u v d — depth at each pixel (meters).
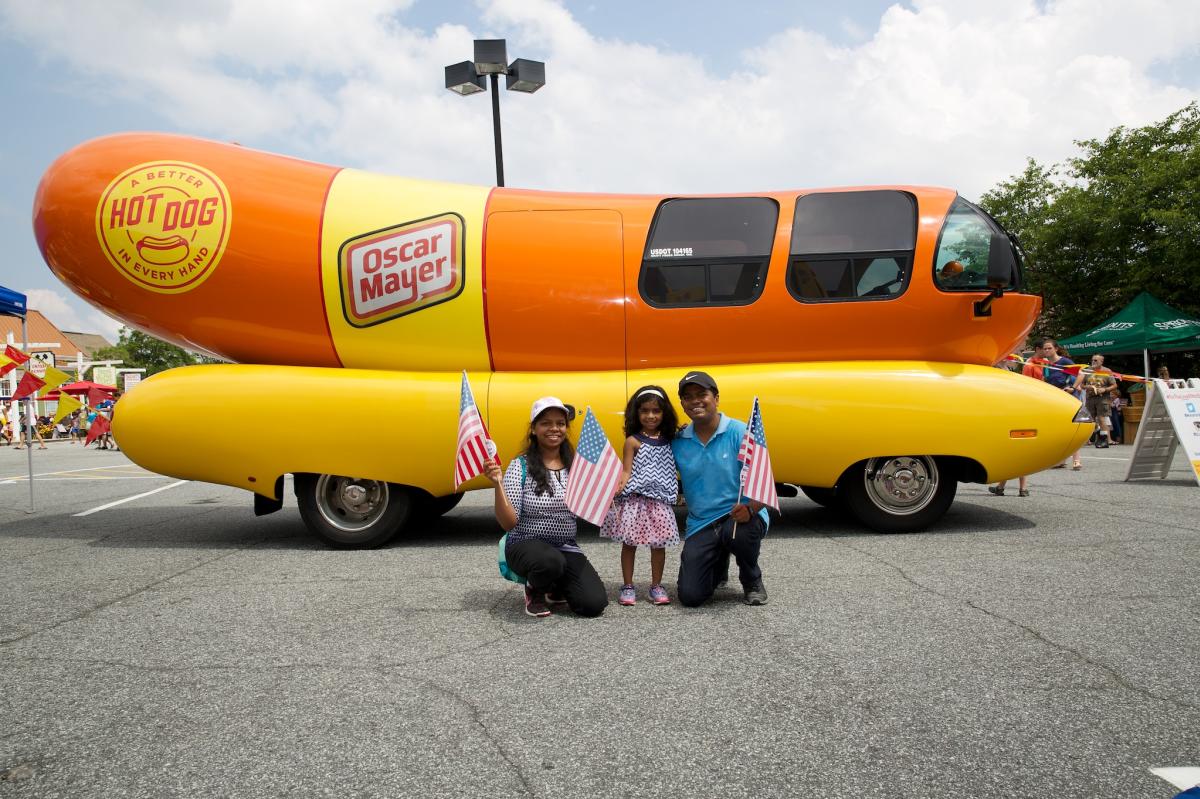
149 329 6.30
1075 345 16.58
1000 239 5.67
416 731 2.65
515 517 4.01
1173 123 21.19
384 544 6.04
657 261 5.96
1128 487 8.41
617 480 4.05
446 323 5.97
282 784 2.30
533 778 2.32
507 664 3.30
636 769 2.36
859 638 3.53
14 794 2.26
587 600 3.96
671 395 5.87
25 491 10.94
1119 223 20.25
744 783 2.27
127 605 4.30
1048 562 4.91
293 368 6.03
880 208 6.02
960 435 5.79
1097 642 3.39
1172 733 2.53
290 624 3.91
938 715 2.70
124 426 5.81
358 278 5.90
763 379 5.87
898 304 5.92
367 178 6.23
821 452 5.84
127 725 2.73
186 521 7.60
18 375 39.91
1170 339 14.90
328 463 5.79
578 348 6.02
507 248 5.94
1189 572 4.58
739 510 4.00
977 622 3.72
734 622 3.85
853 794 2.20
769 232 5.98
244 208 5.88
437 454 5.82
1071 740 2.49
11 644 3.62
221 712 2.83
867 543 5.71
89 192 5.87
